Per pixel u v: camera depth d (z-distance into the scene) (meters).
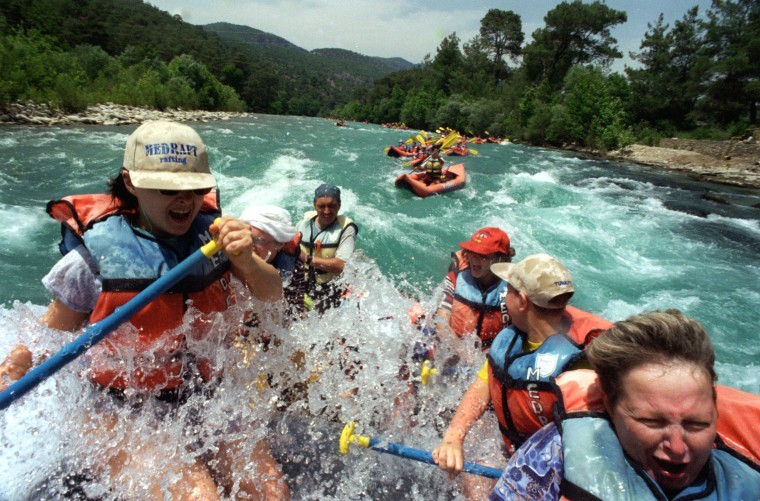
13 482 2.09
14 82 20.09
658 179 18.30
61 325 2.12
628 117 34.19
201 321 2.22
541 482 1.64
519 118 36.38
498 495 1.78
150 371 2.19
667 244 9.12
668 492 1.39
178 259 2.12
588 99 29.81
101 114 23.64
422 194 11.48
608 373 1.43
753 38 31.00
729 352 5.12
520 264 2.23
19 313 2.45
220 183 10.92
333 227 4.37
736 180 18.88
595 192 14.24
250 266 2.05
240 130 26.09
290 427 2.68
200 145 1.95
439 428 2.94
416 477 2.57
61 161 11.90
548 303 2.09
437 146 12.22
